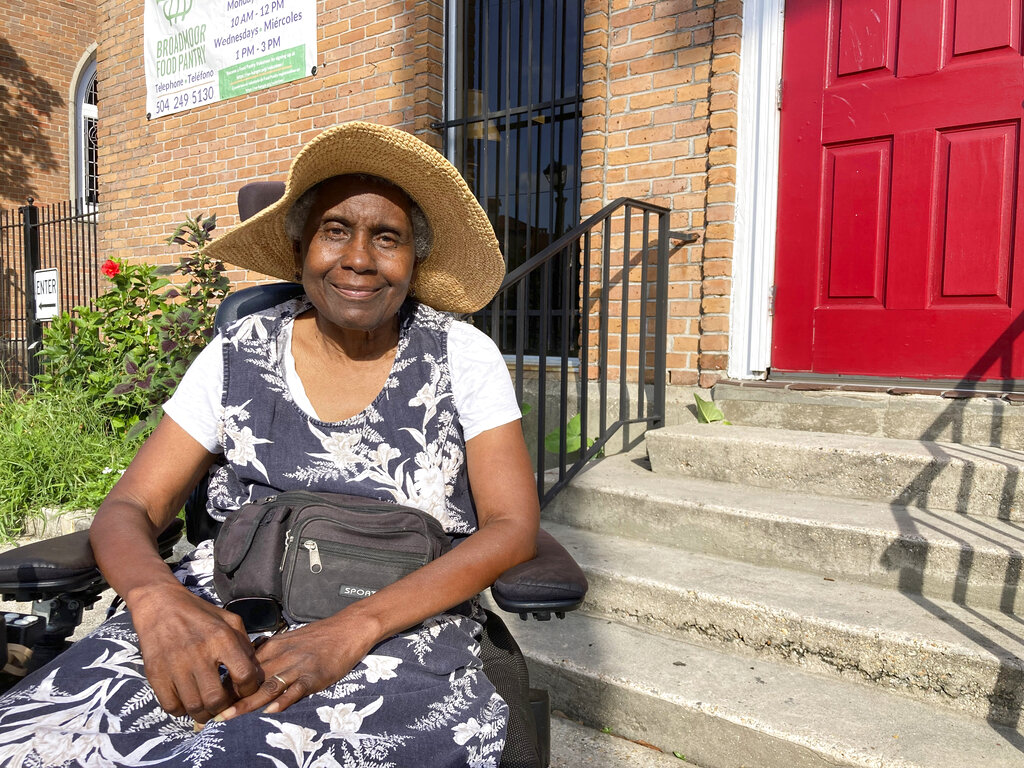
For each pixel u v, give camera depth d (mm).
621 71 3543
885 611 1981
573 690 2004
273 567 1158
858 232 3080
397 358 1381
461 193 1335
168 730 997
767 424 3076
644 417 3359
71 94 10359
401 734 1011
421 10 4332
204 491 1619
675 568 2328
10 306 9352
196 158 5688
